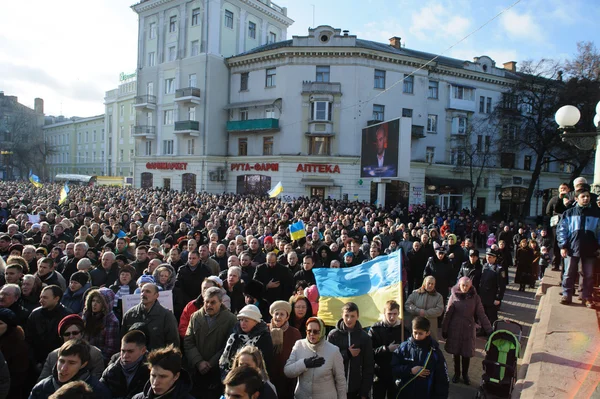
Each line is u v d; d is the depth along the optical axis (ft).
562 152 108.99
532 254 39.81
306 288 20.31
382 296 17.02
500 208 129.49
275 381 14.34
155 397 10.23
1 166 246.06
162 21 137.28
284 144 113.80
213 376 14.29
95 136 226.38
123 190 106.52
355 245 28.89
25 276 17.46
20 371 13.29
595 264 17.44
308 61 111.86
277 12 146.51
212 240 31.89
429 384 13.66
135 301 17.51
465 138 120.88
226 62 126.52
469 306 19.61
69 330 13.25
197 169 125.08
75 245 24.22
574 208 17.62
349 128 110.11
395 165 68.80
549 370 11.36
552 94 103.14
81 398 8.79
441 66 117.70
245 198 89.51
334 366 12.98
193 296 20.80
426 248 32.19
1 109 257.14
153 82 139.64
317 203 78.64
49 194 83.61
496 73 129.90
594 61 93.91
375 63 111.45
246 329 13.64
